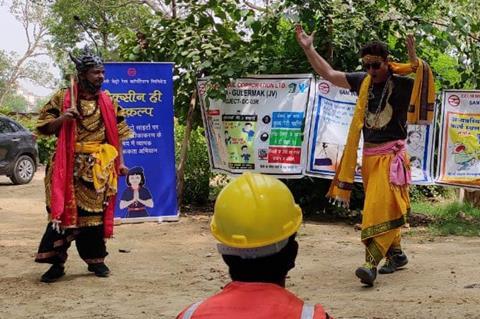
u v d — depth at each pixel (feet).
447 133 33.24
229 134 34.86
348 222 33.94
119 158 22.62
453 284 20.04
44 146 80.23
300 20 33.42
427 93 19.94
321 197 35.32
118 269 23.66
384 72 20.15
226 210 7.14
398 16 34.45
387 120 20.21
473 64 34.24
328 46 34.35
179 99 36.83
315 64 20.42
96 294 20.34
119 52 39.27
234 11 34.63
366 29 34.19
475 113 32.81
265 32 34.40
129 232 30.99
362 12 34.63
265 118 34.35
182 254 26.23
